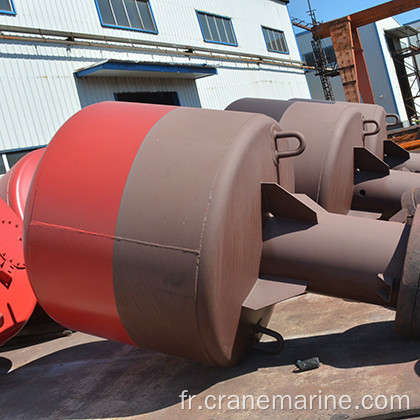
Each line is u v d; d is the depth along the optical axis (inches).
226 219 81.3
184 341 86.7
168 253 80.4
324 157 140.3
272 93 773.3
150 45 544.1
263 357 99.6
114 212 84.5
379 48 1350.9
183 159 84.7
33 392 107.4
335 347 97.8
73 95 442.6
